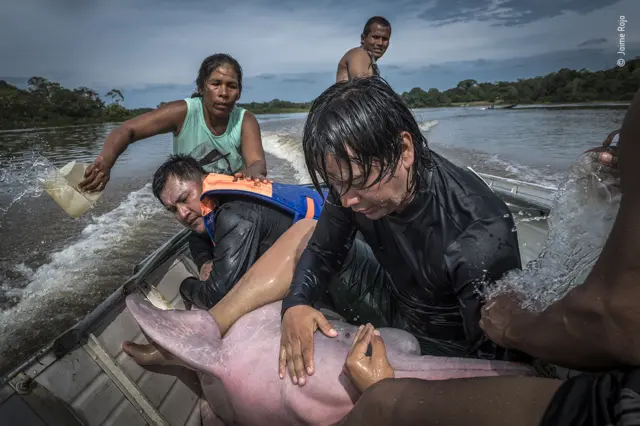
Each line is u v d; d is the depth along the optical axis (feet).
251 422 6.35
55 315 13.58
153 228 20.03
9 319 13.43
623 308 3.27
